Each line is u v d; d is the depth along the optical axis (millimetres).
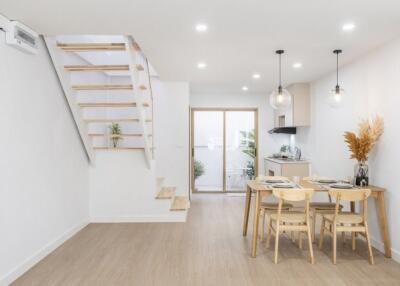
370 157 4387
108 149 5473
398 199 3779
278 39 3834
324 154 6023
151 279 3266
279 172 6930
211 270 3502
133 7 2914
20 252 3420
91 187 5605
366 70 4492
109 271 3463
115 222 5582
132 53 4109
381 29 3506
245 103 8430
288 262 3746
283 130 7738
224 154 8578
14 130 3348
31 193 3660
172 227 5234
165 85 6668
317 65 5145
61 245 4324
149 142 5387
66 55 4777
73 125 4891
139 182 5586
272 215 4031
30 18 3201
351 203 4551
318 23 3316
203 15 3105
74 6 2898
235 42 3941
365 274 3410
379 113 4176
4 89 3189
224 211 6402
